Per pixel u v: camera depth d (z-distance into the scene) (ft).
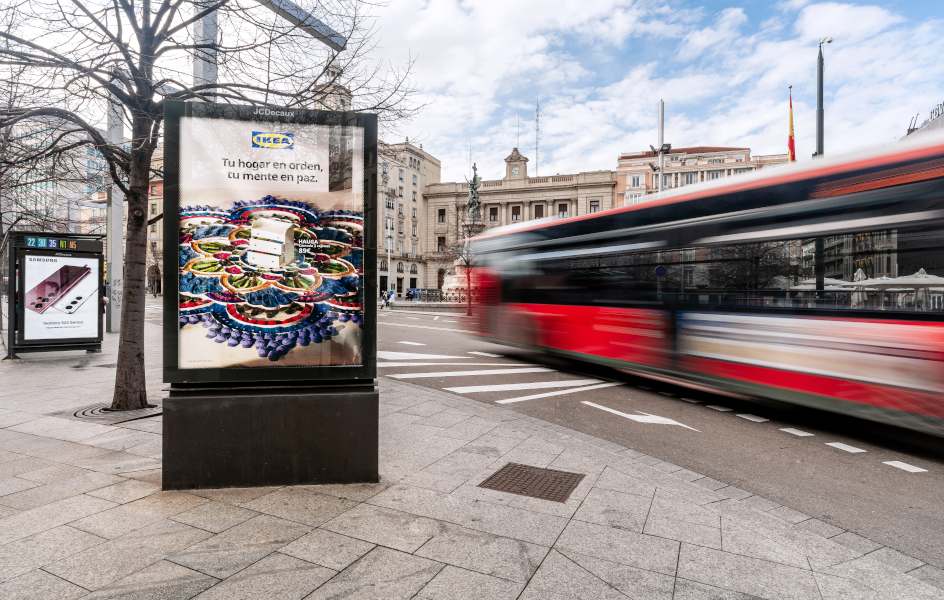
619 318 29.17
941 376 16.12
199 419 12.50
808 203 19.90
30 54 19.38
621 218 29.27
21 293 36.99
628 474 14.44
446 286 184.55
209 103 12.44
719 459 17.21
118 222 55.67
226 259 12.57
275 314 12.78
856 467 16.49
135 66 19.66
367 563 9.25
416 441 17.38
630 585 8.82
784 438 19.72
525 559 9.58
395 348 47.50
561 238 34.24
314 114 12.92
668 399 26.58
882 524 12.39
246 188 12.62
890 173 17.54
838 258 18.83
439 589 8.50
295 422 12.86
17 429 18.30
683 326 25.05
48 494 12.26
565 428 19.81
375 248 13.21
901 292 17.13
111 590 8.25
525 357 42.24
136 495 12.19
